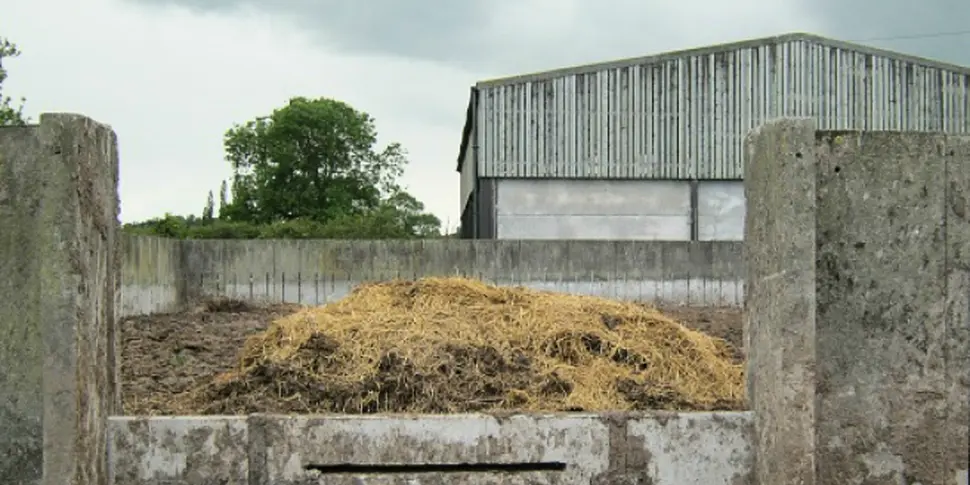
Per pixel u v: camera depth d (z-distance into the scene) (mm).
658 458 4941
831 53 25328
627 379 6277
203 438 4898
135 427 4898
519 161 24234
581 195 24469
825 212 4863
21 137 4785
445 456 4918
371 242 19281
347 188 41188
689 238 24719
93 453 4730
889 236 4875
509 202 24234
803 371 4664
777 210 4719
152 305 16812
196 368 8797
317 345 6383
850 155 4867
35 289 4762
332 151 40688
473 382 5941
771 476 4746
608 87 24562
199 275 18812
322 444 4910
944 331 4871
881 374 4855
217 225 31500
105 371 4914
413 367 6004
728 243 19984
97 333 4809
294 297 19141
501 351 6383
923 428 4855
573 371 6312
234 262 18953
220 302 18094
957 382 4871
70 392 4605
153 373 8320
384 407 5742
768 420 4781
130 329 13047
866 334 4855
